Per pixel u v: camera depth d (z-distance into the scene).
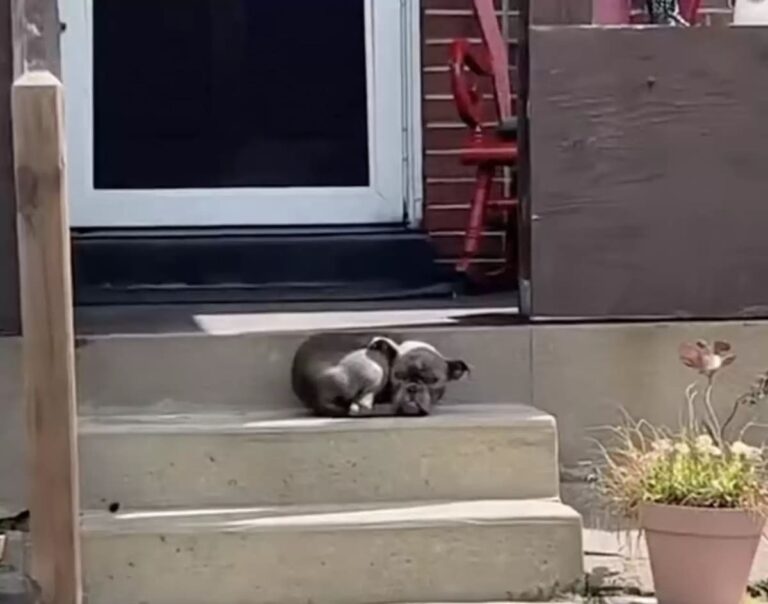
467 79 6.13
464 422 4.77
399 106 6.24
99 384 4.94
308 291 6.05
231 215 6.23
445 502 4.75
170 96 6.20
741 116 5.09
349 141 6.25
